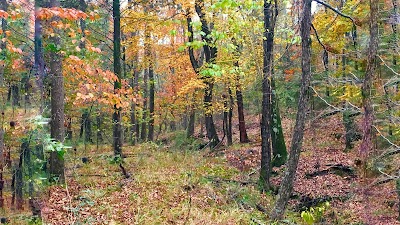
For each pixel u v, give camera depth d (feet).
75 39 21.57
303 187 45.60
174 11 56.95
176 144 67.31
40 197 29.40
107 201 32.17
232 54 53.93
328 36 45.52
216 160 56.80
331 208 40.14
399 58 41.65
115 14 47.01
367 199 36.99
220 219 30.07
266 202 39.17
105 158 51.62
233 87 64.80
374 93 36.45
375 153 35.96
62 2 50.83
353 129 56.13
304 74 31.73
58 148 16.66
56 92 35.09
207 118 70.33
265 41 43.06
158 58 81.87
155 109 100.83
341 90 50.01
